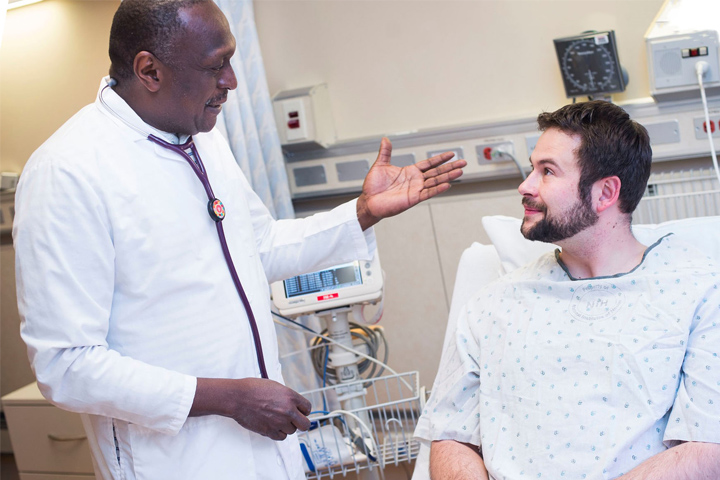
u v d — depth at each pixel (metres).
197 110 1.27
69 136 1.24
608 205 1.29
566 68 2.55
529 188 1.33
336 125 3.01
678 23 2.44
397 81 2.90
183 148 1.34
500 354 1.34
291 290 1.92
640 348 1.20
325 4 2.91
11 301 3.24
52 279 1.16
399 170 1.54
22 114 2.78
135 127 1.27
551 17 2.69
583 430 1.19
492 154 2.74
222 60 1.23
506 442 1.27
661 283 1.25
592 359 1.23
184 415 1.21
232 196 1.43
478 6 2.75
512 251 1.78
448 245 2.90
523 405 1.27
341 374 1.98
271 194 2.71
